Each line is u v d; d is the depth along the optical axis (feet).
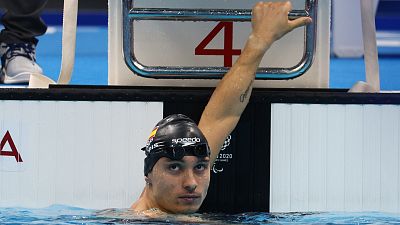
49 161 40.50
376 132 40.93
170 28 41.86
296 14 41.11
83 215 38.19
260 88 41.78
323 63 42.63
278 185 40.83
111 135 40.40
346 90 42.68
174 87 41.63
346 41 92.48
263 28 39.34
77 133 40.37
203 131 38.88
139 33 41.78
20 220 37.11
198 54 42.11
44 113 40.29
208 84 42.52
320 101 40.63
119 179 40.55
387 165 41.09
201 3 41.34
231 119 39.45
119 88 41.11
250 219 38.63
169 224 34.91
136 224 35.32
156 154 35.65
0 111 40.27
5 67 63.36
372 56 42.24
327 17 42.29
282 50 42.09
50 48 96.27
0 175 40.57
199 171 35.81
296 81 42.68
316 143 40.83
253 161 40.68
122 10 40.96
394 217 39.63
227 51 42.16
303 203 40.93
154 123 40.40
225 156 40.57
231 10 41.11
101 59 86.79
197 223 35.60
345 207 41.06
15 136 40.40
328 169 40.96
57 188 40.55
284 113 40.60
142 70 41.47
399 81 73.87
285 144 40.73
